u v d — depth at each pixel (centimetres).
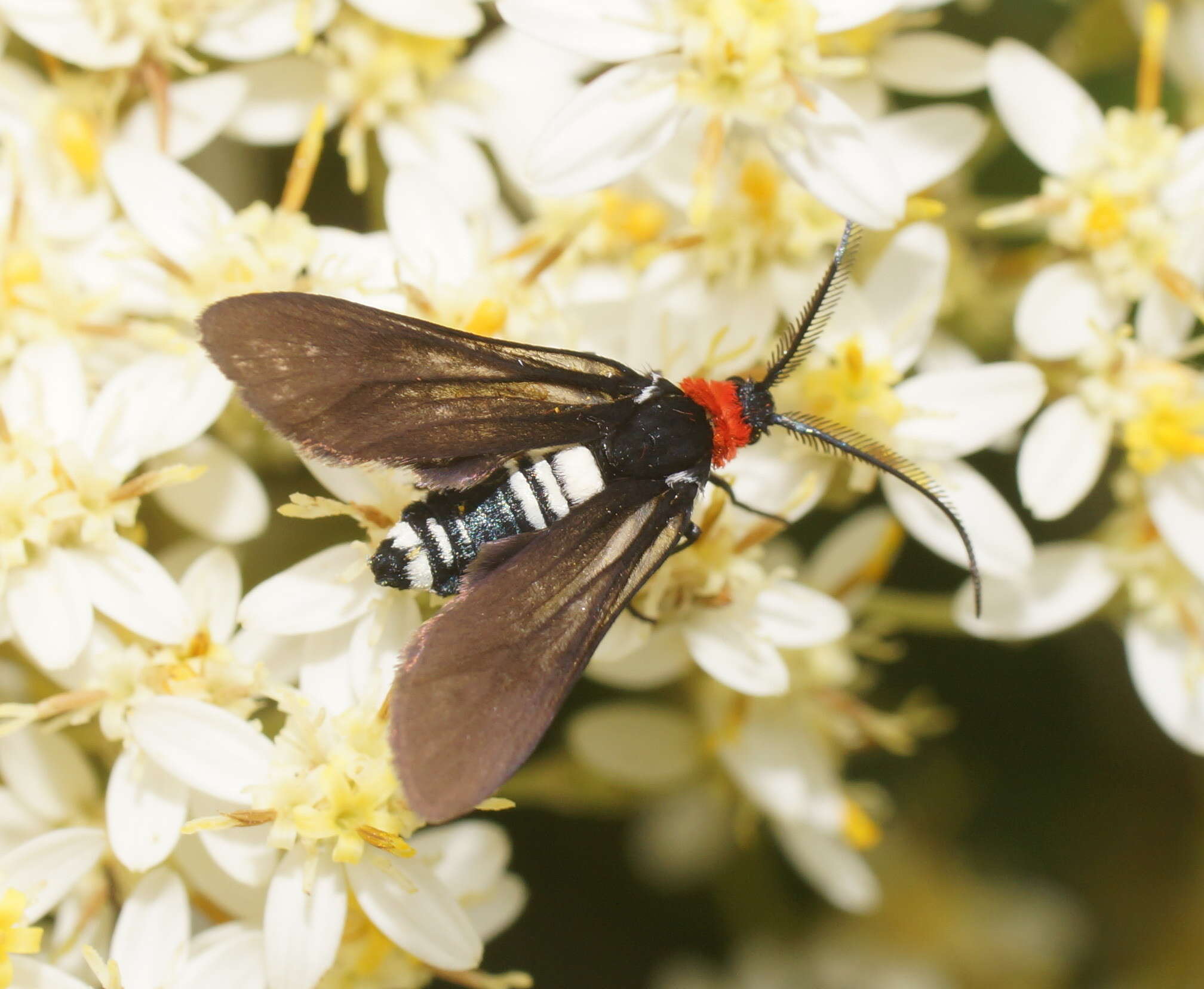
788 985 17
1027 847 17
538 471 14
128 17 15
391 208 15
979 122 15
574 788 16
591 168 15
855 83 16
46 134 15
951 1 16
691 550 15
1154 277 16
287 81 16
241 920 15
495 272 15
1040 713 17
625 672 15
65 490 15
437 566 14
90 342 15
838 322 15
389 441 14
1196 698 16
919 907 17
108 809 15
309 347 14
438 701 14
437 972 15
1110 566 16
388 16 15
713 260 15
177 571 15
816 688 16
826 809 16
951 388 15
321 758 15
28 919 15
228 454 15
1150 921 17
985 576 16
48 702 15
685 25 15
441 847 15
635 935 17
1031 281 16
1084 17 16
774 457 15
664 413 14
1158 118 16
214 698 15
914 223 15
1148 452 15
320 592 15
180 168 15
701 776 16
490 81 16
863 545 16
